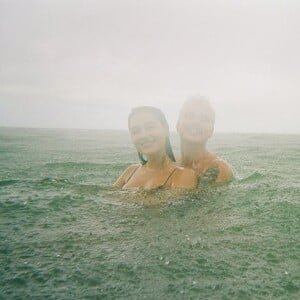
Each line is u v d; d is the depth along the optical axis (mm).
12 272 766
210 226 1059
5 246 910
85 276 746
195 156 1613
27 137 6594
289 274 762
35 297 668
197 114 1559
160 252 865
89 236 977
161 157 1493
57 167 2588
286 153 3654
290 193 1503
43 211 1231
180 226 1055
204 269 777
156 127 1465
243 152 3742
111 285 709
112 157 3318
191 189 1418
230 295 678
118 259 823
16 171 2402
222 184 1565
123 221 1106
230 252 870
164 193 1392
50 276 746
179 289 696
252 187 1567
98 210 1234
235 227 1052
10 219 1145
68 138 6508
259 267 792
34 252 870
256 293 686
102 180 2074
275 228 1052
